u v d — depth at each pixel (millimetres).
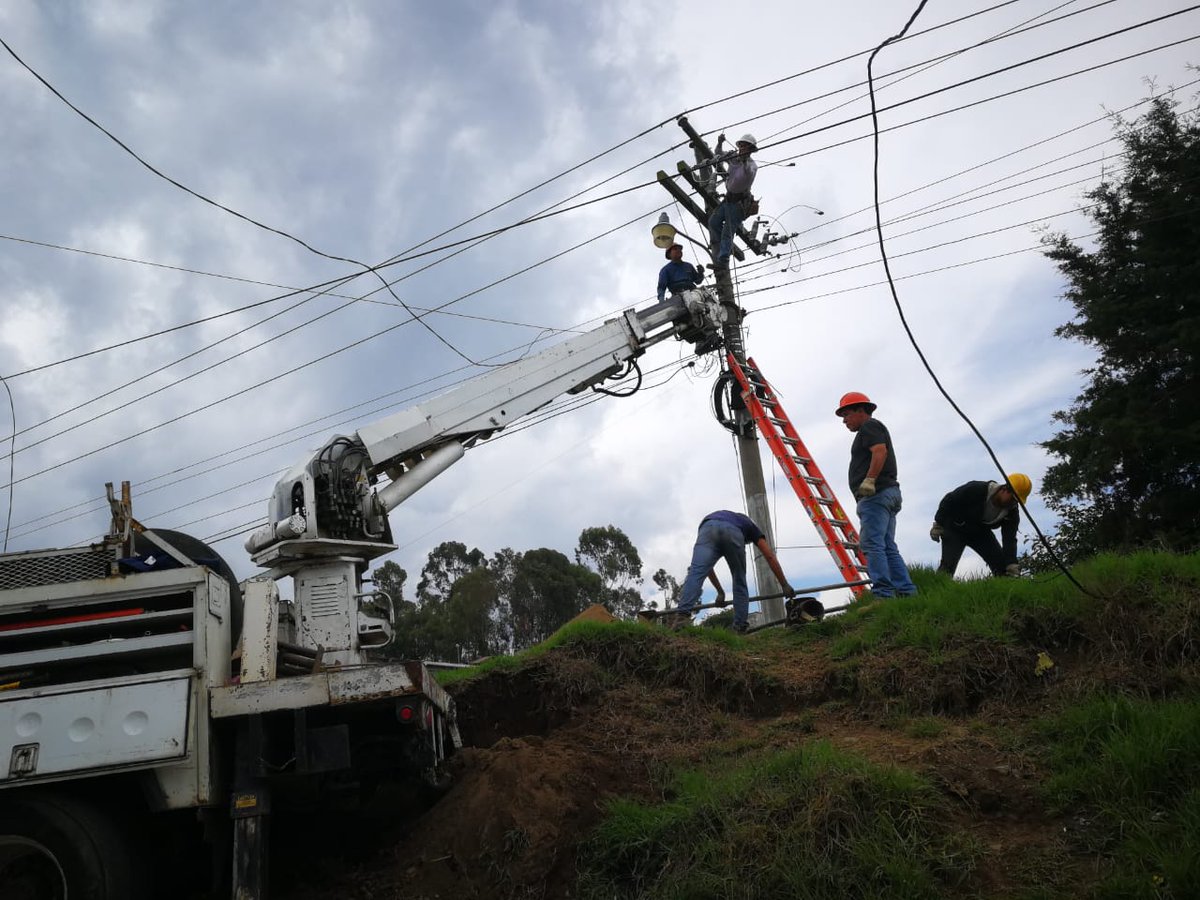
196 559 6426
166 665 5555
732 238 14133
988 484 9773
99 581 5570
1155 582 6941
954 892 4730
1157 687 6188
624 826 5641
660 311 11586
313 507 7191
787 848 4988
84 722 5125
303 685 5453
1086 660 6777
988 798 5383
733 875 4941
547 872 5570
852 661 7492
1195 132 17438
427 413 8742
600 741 7039
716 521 9875
